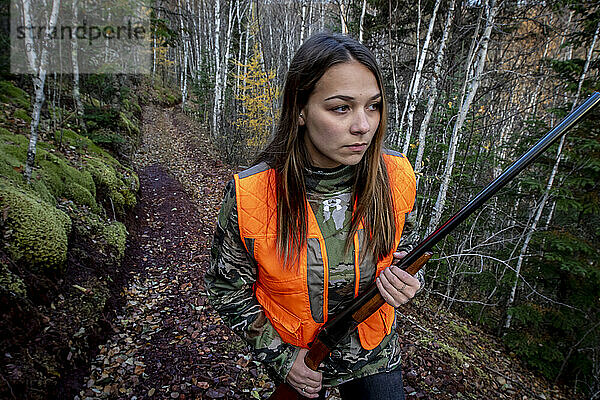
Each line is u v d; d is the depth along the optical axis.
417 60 5.31
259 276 0.95
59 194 3.85
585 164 4.52
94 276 3.19
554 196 4.88
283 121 0.84
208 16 16.75
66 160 4.70
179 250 4.75
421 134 5.06
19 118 5.32
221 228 0.90
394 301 0.86
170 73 26.97
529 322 5.47
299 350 0.97
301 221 0.83
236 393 2.38
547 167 5.13
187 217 5.93
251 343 0.96
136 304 3.39
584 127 4.61
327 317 0.94
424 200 5.50
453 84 6.27
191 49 21.53
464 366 3.43
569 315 4.95
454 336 4.50
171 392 2.34
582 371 4.79
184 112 18.38
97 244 3.71
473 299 6.36
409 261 0.88
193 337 2.95
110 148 7.11
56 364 2.21
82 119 6.70
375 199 0.87
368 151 0.85
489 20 4.33
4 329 2.05
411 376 2.87
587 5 4.59
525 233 5.50
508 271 5.59
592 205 4.62
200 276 4.08
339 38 0.74
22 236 2.61
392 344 1.06
